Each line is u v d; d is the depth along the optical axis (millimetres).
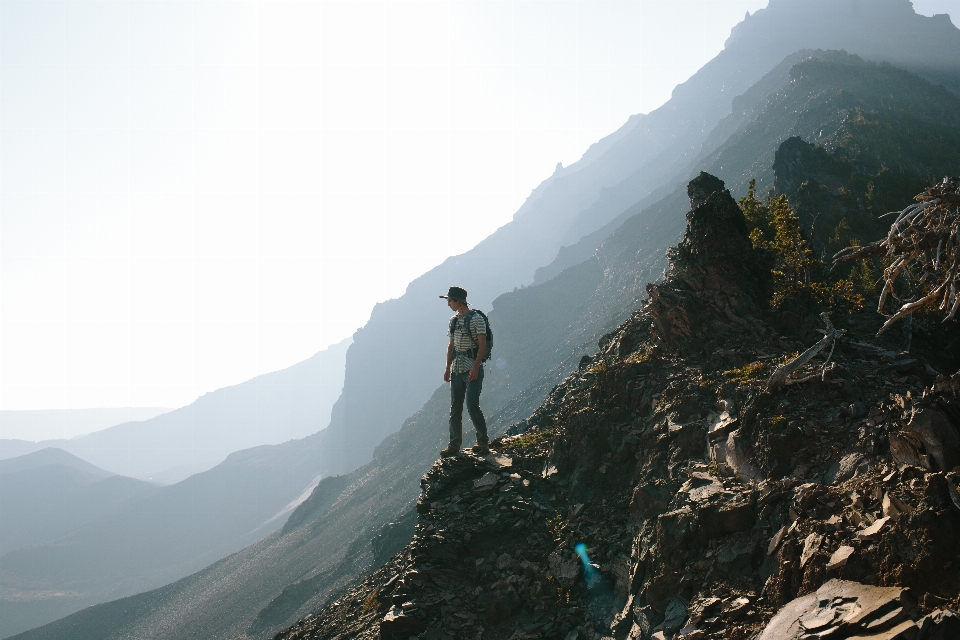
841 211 48062
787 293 13453
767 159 149875
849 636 4945
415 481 127625
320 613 13797
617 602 7840
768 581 6328
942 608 4883
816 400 8562
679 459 8977
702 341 12141
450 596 8836
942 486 5578
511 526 9461
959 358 13078
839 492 6715
